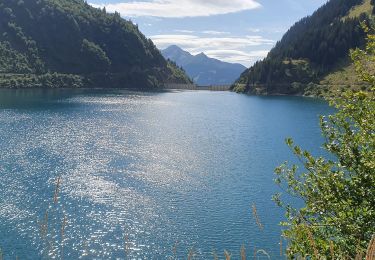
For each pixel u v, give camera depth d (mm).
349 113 15922
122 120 133375
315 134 113375
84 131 108875
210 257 40188
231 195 58562
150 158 80188
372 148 14977
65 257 37844
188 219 49281
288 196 57875
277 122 137500
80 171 68188
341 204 14391
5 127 109625
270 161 80188
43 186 59000
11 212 48281
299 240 13430
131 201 54531
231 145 96188
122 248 40938
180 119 141875
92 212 49781
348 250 12844
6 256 37406
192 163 77125
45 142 91688
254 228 47000
